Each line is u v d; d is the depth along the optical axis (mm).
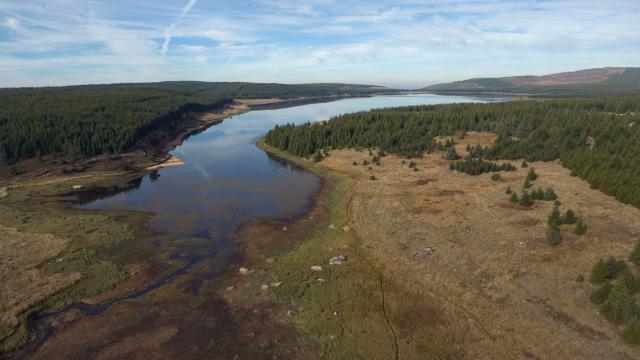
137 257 47906
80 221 59594
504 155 85312
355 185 76500
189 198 72250
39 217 61750
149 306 37875
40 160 94375
